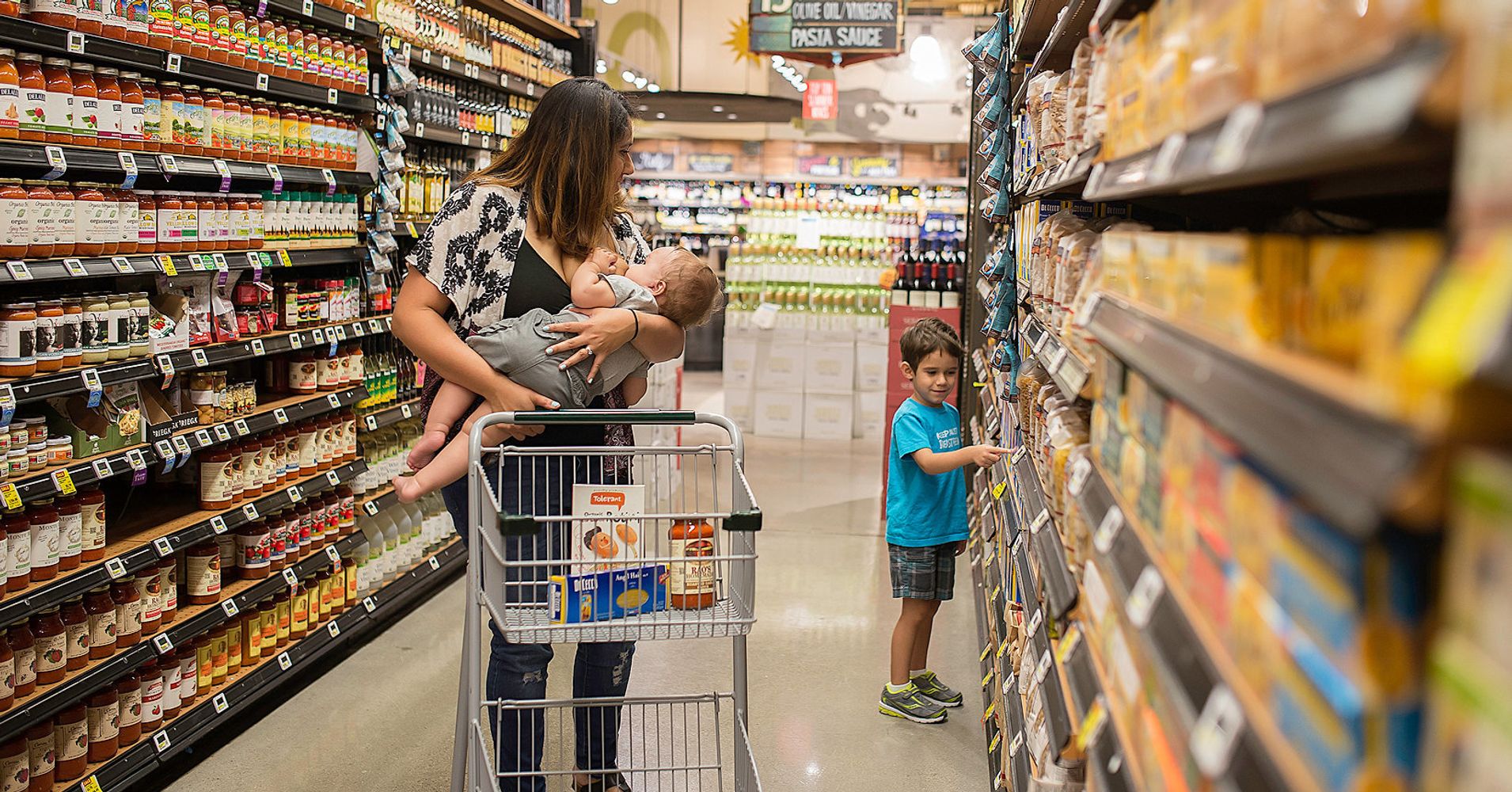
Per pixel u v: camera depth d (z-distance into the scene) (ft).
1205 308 3.38
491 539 7.75
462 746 8.53
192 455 12.60
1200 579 3.27
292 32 13.53
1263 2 2.88
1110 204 8.93
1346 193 4.57
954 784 11.34
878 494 25.82
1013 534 9.39
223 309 12.49
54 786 9.83
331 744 12.04
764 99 29.84
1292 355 2.64
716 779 11.17
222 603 12.10
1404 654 1.99
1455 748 1.78
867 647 15.42
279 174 13.12
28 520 9.62
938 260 28.58
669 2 35.01
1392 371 1.91
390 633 15.72
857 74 41.11
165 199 11.34
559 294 9.32
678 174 43.98
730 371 34.94
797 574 18.97
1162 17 4.17
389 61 15.53
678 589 8.18
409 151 18.13
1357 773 2.02
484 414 8.97
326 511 14.44
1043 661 6.61
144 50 10.83
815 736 12.43
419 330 9.15
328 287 14.85
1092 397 5.94
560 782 10.61
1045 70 11.28
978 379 18.95
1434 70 1.81
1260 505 2.68
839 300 34.17
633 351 9.30
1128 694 3.98
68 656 9.98
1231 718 2.74
